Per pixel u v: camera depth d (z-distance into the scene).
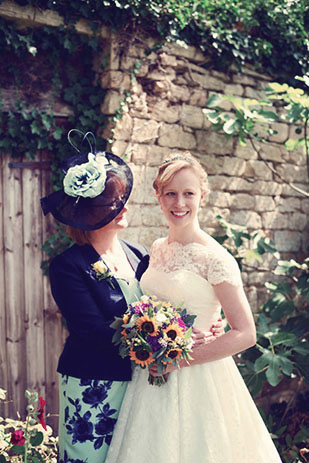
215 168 3.99
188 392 2.03
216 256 2.01
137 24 3.50
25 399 3.56
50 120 3.43
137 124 3.58
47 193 3.59
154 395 2.04
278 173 4.34
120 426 2.07
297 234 4.54
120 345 2.02
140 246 2.44
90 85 3.59
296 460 3.51
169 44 3.66
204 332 2.05
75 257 2.09
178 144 3.79
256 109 4.04
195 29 3.75
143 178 3.63
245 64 4.07
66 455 2.08
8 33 3.19
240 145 4.10
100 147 3.55
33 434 2.43
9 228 3.48
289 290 3.91
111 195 2.09
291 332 3.84
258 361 3.43
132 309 1.97
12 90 3.36
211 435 1.98
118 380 2.09
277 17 4.11
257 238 3.89
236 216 4.14
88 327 2.01
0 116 3.33
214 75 3.95
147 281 2.17
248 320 2.00
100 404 2.07
